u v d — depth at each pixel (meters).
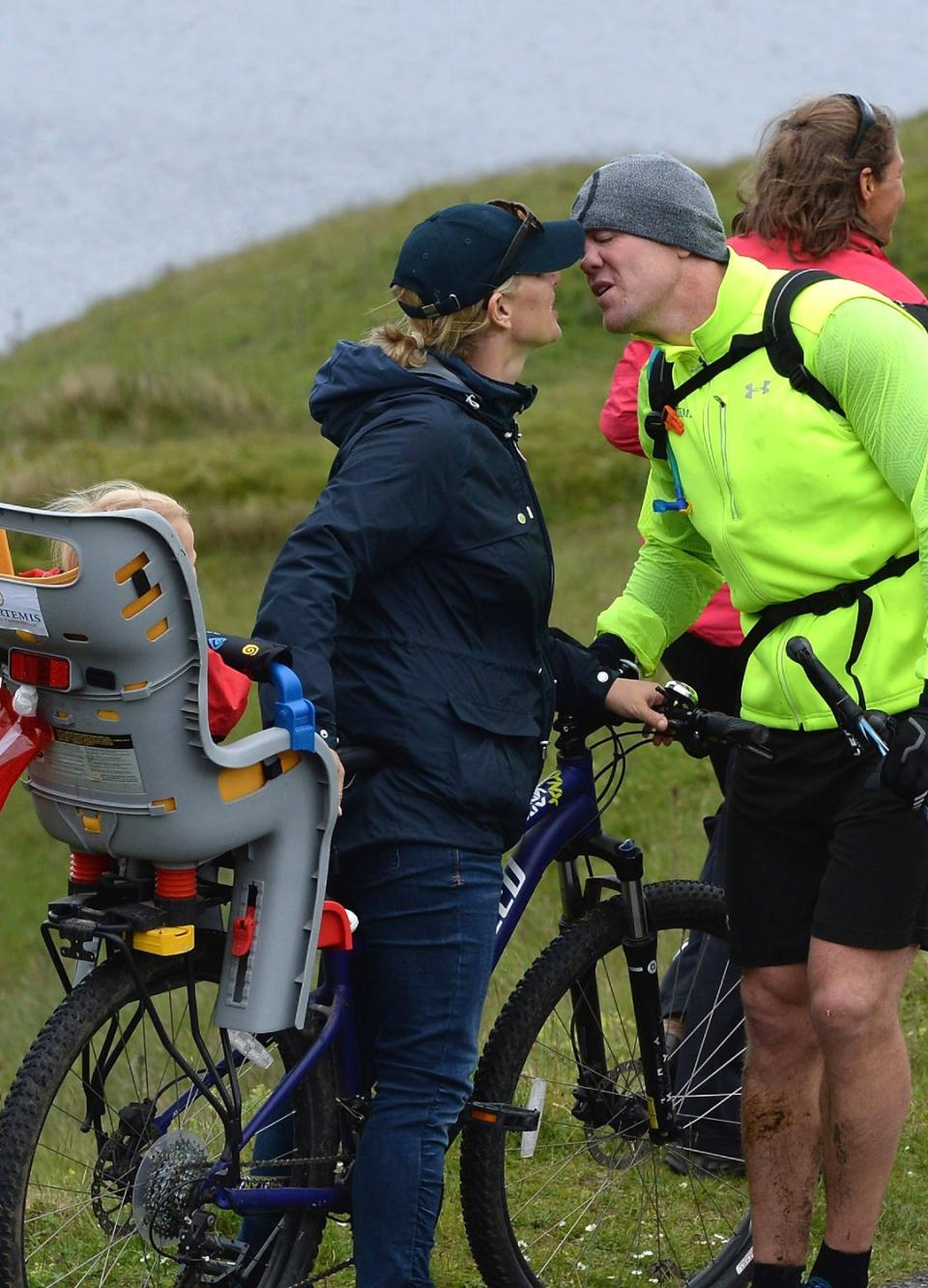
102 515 8.95
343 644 10.93
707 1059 13.70
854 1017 11.11
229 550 70.19
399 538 10.51
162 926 10.09
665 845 31.62
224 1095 10.55
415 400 10.73
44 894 43.44
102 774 9.74
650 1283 12.94
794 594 11.24
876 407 10.77
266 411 88.75
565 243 11.10
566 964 12.12
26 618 9.41
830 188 13.94
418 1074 10.99
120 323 113.62
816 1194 14.44
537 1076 12.89
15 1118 9.67
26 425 87.56
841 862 11.17
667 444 11.98
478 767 10.88
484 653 11.02
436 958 10.93
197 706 9.48
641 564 13.22
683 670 15.48
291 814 10.22
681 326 11.42
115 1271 11.62
